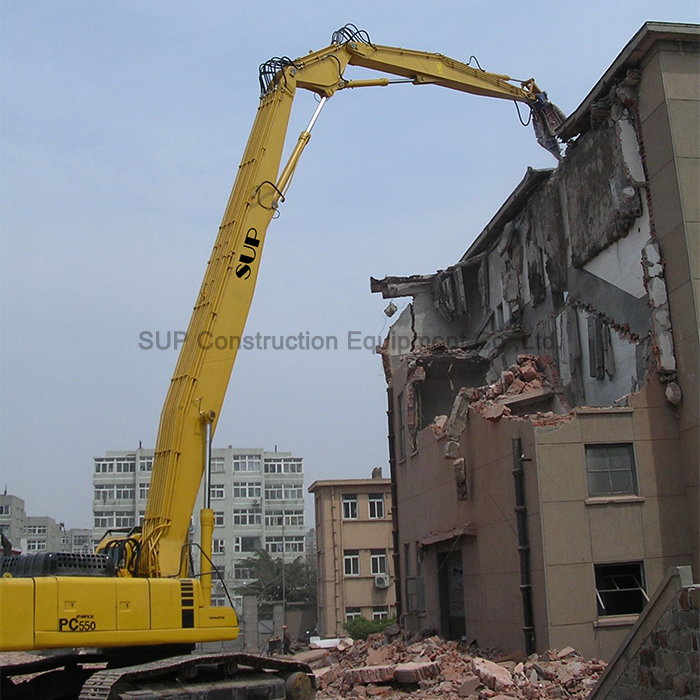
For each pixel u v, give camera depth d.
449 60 21.84
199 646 19.66
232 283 13.91
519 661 19.06
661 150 20.86
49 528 96.44
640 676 12.15
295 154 15.45
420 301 36.50
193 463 12.94
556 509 18.89
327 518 54.59
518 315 30.20
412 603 29.52
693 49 21.28
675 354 19.98
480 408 23.41
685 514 19.36
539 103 24.39
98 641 11.49
